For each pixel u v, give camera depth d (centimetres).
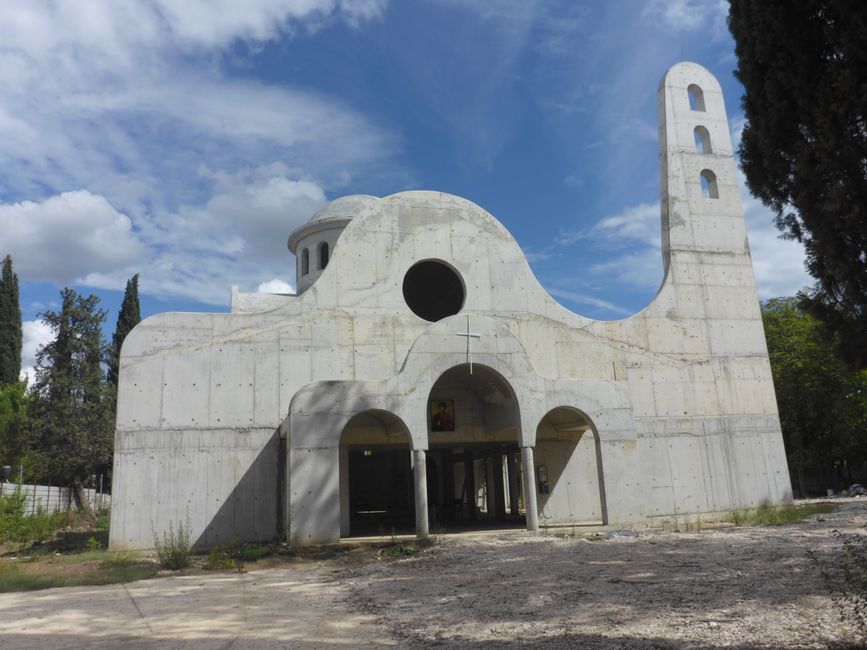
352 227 2327
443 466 3117
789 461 4300
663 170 2759
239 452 2094
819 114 1127
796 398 3994
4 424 3875
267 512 2075
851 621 729
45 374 3681
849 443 4016
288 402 2156
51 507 3303
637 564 1252
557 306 2481
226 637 888
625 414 2195
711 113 2847
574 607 914
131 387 2059
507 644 758
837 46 1111
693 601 895
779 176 1250
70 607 1144
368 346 2252
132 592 1289
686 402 2534
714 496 2475
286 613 1037
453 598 1053
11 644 892
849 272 1147
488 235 2462
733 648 675
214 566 1611
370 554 1712
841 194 1108
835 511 2261
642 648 695
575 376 2438
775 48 1195
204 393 2105
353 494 3484
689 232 2698
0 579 1448
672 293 2619
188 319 2141
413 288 2795
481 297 2402
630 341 2527
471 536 1930
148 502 2005
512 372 2088
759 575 1055
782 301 4722
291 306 2220
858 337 1220
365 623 936
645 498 2167
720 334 2639
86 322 3819
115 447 2012
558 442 2412
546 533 1945
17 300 4694
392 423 2147
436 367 2020
